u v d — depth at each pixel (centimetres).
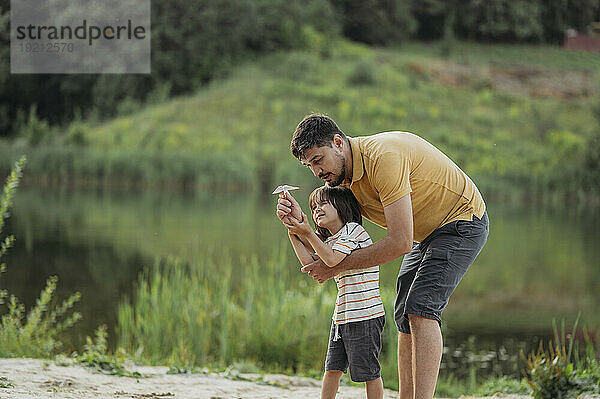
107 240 1677
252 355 750
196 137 3772
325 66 4791
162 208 2419
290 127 3928
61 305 1012
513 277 1419
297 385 538
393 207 361
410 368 408
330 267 372
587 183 3284
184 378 509
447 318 1077
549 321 1052
